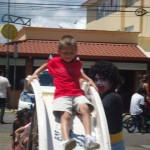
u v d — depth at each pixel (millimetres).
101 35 30641
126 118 18672
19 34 32625
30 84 5785
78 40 30500
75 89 5484
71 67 5570
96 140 5121
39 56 27656
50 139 5082
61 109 5293
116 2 38688
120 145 5730
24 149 7586
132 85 29438
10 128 16172
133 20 35562
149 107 17328
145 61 28875
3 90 17438
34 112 5965
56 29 30156
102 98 5730
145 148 13406
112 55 28250
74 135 5215
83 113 5277
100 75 5797
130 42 30734
